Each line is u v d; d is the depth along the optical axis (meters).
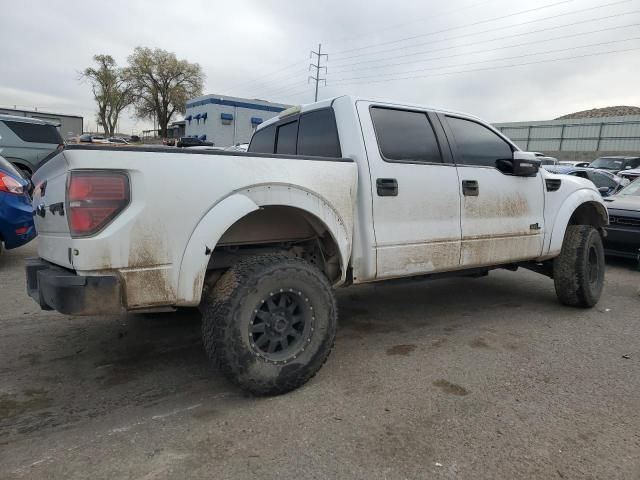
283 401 2.98
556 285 5.07
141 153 2.62
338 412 2.85
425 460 2.39
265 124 5.00
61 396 3.06
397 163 3.73
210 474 2.26
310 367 3.08
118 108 60.69
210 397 3.05
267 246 3.56
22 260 6.86
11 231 6.19
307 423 2.72
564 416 2.84
